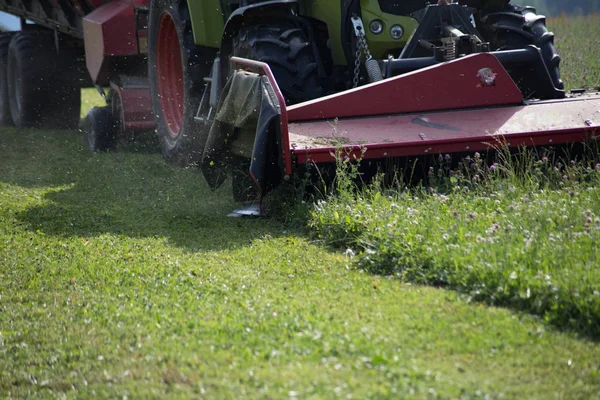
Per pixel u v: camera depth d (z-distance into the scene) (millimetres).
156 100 23250
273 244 13797
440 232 12281
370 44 18344
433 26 17406
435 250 11555
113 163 23328
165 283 11953
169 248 14055
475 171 15219
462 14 17406
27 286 12289
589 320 9234
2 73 34406
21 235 15484
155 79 23172
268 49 17000
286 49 17031
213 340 9406
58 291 12023
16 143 28125
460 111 16141
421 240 12055
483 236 11898
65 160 24297
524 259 10789
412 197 14883
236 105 15625
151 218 16562
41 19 32031
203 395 7945
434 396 7555
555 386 7828
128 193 19281
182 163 21766
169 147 22406
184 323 10117
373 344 8828
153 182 20453
